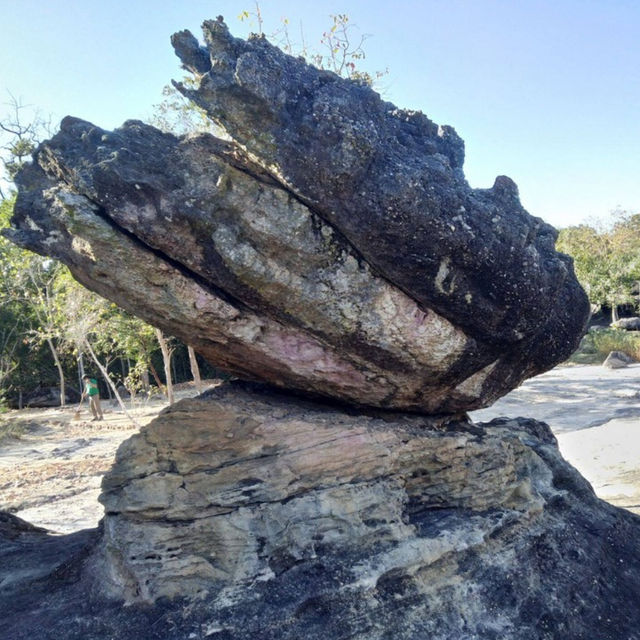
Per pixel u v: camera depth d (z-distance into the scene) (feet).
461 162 15.80
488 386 16.44
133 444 14.46
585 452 38.50
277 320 13.73
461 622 13.50
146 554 13.80
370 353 14.10
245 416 14.60
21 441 52.95
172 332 14.89
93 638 12.74
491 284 13.57
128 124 13.14
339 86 12.82
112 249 12.51
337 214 12.38
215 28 11.86
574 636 13.97
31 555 18.62
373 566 13.60
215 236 12.48
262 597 13.08
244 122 11.81
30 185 13.71
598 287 113.29
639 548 18.33
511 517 15.98
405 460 15.52
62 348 71.20
